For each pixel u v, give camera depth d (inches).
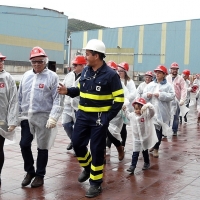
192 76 1321.4
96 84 214.7
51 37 1829.5
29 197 210.1
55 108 223.5
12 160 291.4
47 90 225.6
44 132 226.4
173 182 244.2
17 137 391.5
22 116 229.3
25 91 227.9
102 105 216.4
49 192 219.1
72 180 243.6
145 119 262.5
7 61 1697.8
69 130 324.2
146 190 227.1
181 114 450.6
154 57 1614.2
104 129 215.6
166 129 319.9
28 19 1743.4
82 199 209.5
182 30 1549.0
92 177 216.7
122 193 221.0
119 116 288.4
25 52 1754.4
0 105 221.8
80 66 311.3
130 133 447.8
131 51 1665.8
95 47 213.5
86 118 218.8
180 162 300.4
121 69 327.0
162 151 344.2
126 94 312.8
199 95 526.3
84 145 225.0
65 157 306.7
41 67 224.7
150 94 319.9
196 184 240.4
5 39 1681.8
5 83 220.8
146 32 1625.2
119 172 265.7
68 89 223.5
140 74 1649.9
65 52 1924.2
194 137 432.8
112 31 1708.9
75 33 1839.3
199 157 320.5
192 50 1533.0
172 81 433.4
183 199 211.9
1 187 226.5
